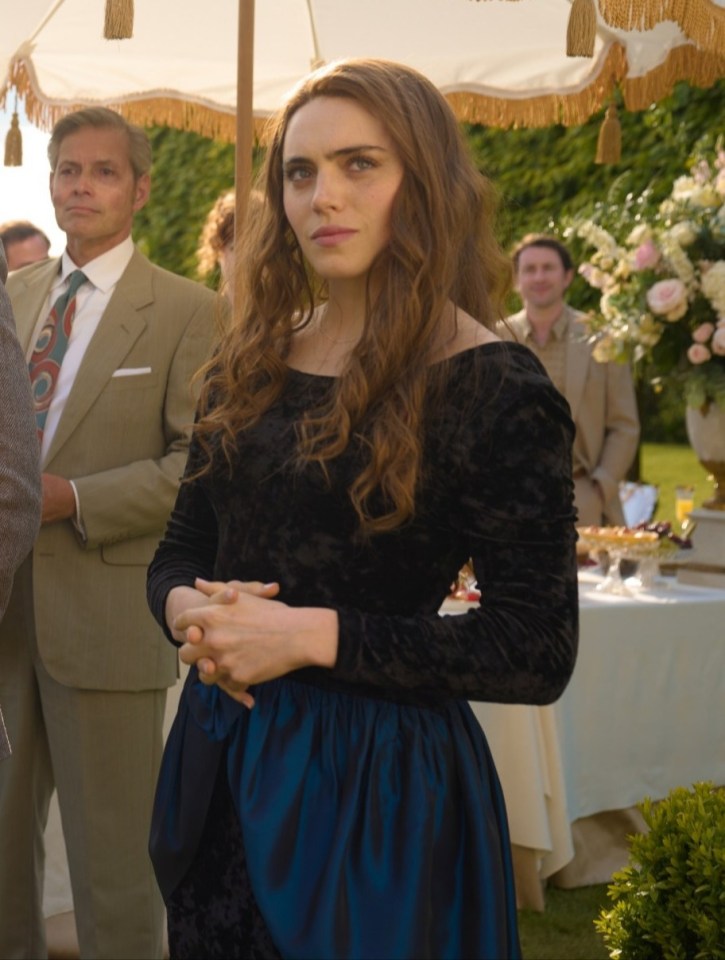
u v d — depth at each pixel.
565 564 1.49
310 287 1.75
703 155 4.09
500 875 1.54
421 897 1.47
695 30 2.46
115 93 4.18
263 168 1.78
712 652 3.56
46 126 4.09
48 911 3.36
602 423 4.75
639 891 2.19
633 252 3.85
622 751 3.49
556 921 3.35
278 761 1.54
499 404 1.48
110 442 2.83
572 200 7.29
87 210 2.88
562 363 4.75
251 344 1.70
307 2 3.85
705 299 3.73
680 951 2.10
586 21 2.26
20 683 2.81
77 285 2.92
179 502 1.85
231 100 4.25
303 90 1.62
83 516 2.72
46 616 2.75
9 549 1.87
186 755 1.64
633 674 3.47
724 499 3.87
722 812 2.21
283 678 1.60
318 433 1.58
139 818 2.82
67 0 3.75
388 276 1.57
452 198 1.60
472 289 1.67
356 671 1.47
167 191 9.37
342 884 1.46
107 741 2.79
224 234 3.80
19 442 1.88
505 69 4.04
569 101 3.99
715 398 3.68
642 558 3.71
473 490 1.49
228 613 1.49
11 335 1.90
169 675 2.87
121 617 2.79
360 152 1.56
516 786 3.30
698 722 3.55
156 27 3.92
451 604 3.41
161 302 2.91
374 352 1.54
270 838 1.50
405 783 1.52
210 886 1.61
